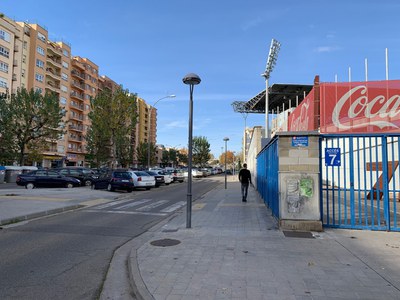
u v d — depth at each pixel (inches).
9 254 261.7
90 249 281.3
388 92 636.7
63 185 1035.3
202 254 249.0
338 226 346.0
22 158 1717.5
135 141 4328.3
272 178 439.2
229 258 237.6
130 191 925.2
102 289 191.6
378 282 188.5
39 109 1699.1
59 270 224.1
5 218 405.7
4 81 2177.7
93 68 3543.3
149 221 432.5
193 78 373.7
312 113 695.1
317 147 340.2
